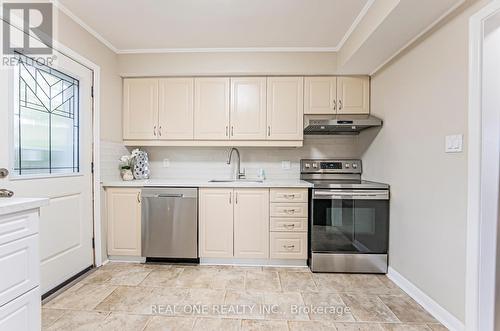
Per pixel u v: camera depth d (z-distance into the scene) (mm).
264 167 3197
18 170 1717
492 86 1419
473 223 1465
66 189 2115
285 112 2857
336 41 2572
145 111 2910
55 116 2029
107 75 2631
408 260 2088
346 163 3080
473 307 1468
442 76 1712
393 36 1953
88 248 2402
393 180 2338
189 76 2885
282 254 2564
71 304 1849
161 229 2578
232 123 2873
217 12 2080
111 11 2066
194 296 1978
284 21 2205
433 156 1802
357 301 1935
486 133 1426
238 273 2402
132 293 2012
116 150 2809
